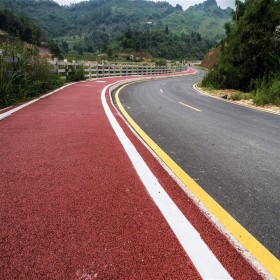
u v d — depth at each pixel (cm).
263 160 495
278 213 306
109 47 14100
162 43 14925
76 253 211
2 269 192
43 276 188
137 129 696
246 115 1030
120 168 393
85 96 1243
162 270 198
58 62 1919
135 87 2094
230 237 245
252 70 1778
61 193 308
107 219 260
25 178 343
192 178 391
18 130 575
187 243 230
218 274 198
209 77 2280
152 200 303
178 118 891
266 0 1670
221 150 546
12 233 232
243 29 1783
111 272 194
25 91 1034
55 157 422
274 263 219
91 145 496
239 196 343
